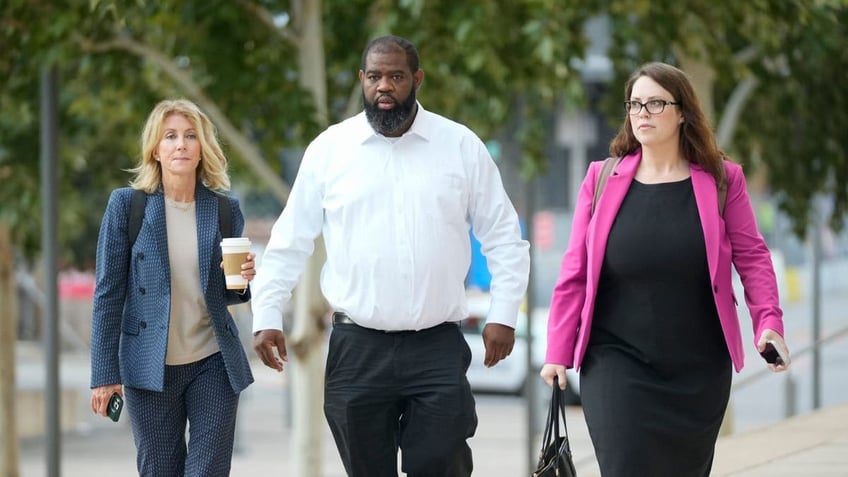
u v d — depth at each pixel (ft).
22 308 364.38
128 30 114.93
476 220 52.95
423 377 51.34
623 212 49.60
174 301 54.34
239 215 55.77
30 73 119.85
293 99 110.73
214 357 54.75
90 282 360.07
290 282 52.80
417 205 51.13
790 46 126.52
